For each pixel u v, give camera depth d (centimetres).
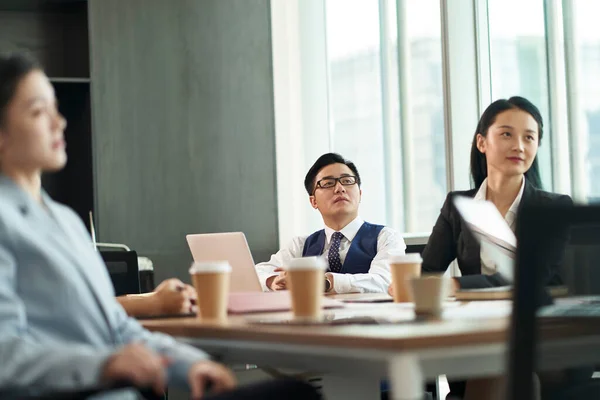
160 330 211
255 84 581
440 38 530
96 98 539
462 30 513
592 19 433
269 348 176
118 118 545
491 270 293
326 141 638
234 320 208
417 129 556
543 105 466
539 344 130
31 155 186
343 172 406
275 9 627
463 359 149
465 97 514
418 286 192
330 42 632
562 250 130
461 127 514
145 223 550
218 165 571
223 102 573
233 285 271
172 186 559
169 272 556
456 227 349
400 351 142
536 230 129
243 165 577
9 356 159
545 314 131
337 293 357
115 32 546
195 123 566
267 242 581
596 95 432
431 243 355
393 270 253
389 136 580
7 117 184
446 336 146
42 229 181
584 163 440
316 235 414
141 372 154
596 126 433
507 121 339
